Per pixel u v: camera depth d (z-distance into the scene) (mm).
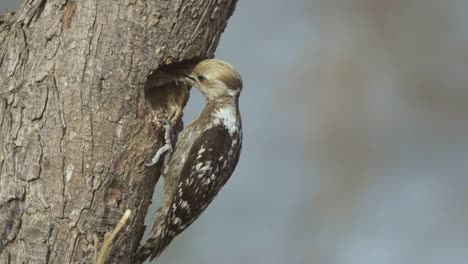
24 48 12336
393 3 25828
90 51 12180
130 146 12406
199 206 14570
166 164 13289
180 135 14500
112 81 12234
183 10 12570
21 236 12086
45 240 12055
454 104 25562
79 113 12133
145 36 12367
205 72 14102
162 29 12477
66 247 12109
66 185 12094
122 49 12266
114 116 12258
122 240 12422
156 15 12406
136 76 12359
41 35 12281
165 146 12844
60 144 12102
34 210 12070
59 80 12148
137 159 12500
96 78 12172
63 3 12250
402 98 25469
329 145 24719
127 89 12312
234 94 14688
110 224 12297
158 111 13133
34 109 12148
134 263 13281
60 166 12086
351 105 25062
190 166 14359
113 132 12266
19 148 12148
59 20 12242
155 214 14336
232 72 14562
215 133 14547
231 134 14695
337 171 24641
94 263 11625
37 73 12188
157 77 13031
